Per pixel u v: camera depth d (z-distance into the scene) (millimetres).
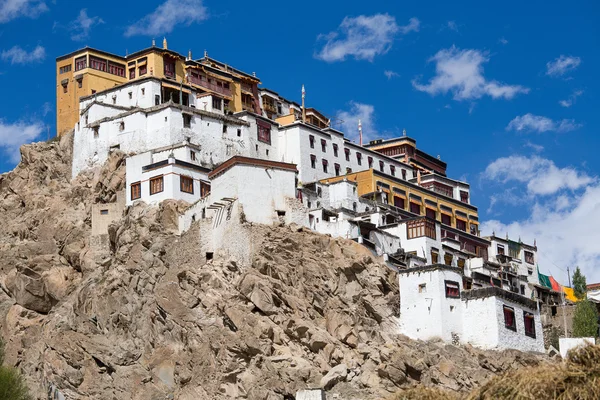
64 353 114750
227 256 114062
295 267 112375
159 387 109188
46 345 117875
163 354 110250
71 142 147750
